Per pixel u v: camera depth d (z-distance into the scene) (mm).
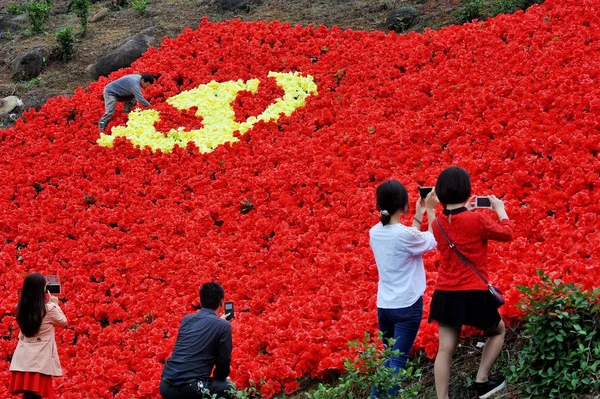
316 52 15031
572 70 11406
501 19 13789
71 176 13148
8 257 11648
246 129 13555
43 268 11297
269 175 11906
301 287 9391
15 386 8219
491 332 6625
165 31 17953
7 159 13930
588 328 6660
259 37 15812
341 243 9914
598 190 8828
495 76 12195
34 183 13258
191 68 15453
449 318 6414
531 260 8094
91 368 9070
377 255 6902
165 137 13797
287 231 10594
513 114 11055
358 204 10352
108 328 9742
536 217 8742
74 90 16500
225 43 15992
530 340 6836
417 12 15766
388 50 14203
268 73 14781
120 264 10961
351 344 6801
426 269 8688
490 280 7812
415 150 11242
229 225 11172
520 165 9836
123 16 19578
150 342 9336
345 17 16781
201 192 12219
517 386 6707
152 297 10172
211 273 10297
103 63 16719
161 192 12320
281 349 8156
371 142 11852
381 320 6961
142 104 14164
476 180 10078
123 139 13570
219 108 14234
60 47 17781
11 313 10641
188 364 7262
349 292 8664
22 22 20125
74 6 19016
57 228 11945
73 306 10320
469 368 7180
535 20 13312
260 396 8062
